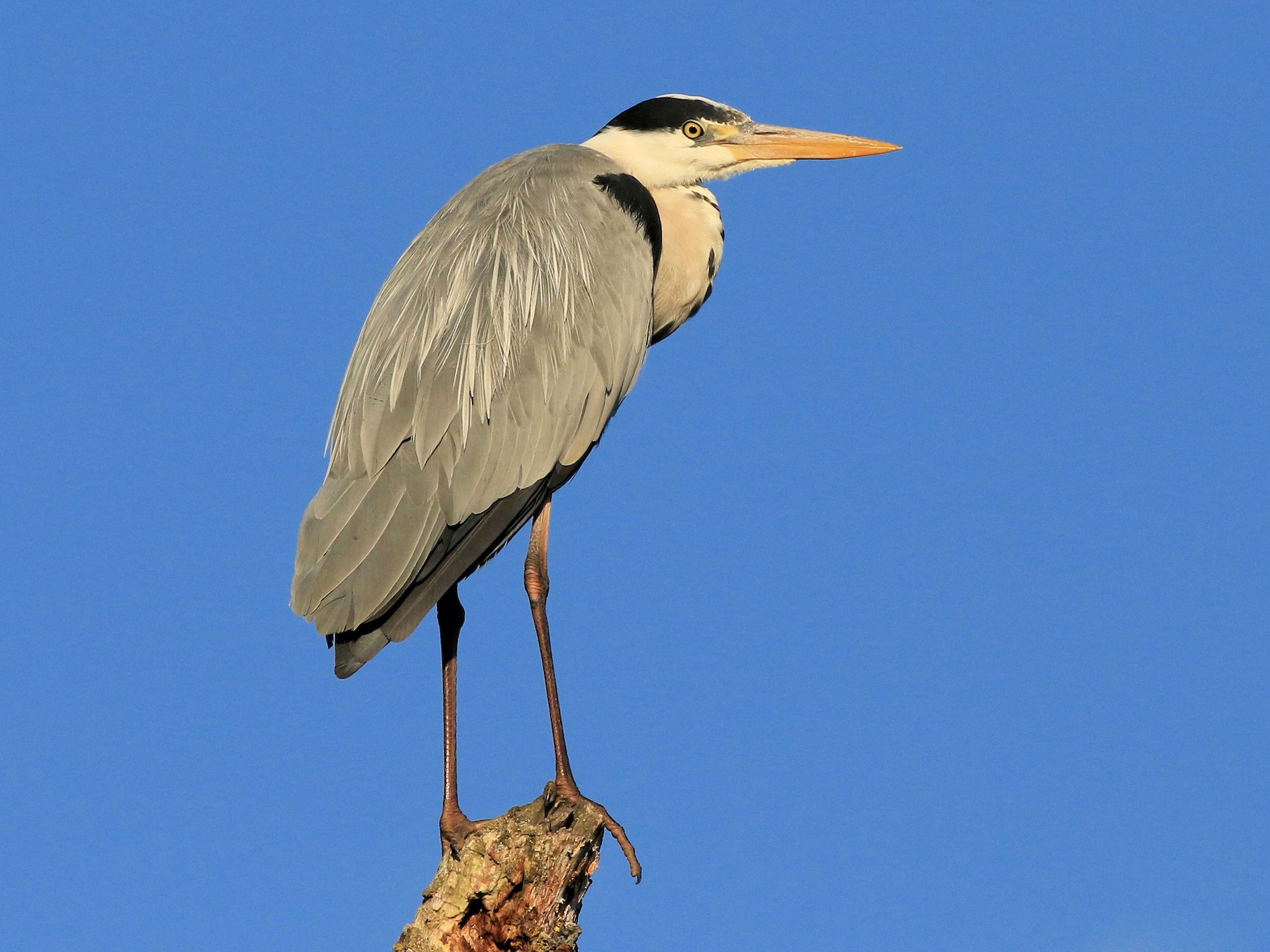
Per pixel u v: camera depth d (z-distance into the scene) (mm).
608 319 11406
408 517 10250
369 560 10008
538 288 11156
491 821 9367
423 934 8953
